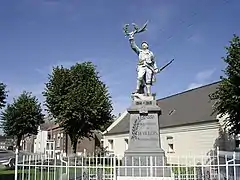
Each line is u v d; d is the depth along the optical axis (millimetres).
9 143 104688
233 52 19875
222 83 20688
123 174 13117
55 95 36500
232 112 20469
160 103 43469
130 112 14398
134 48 15297
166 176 12914
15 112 47062
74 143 37062
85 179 12742
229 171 12578
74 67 37906
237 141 26891
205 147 29469
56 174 13430
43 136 70562
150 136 14047
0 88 26250
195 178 12281
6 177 17812
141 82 14883
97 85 37469
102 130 39000
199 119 30672
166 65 15219
